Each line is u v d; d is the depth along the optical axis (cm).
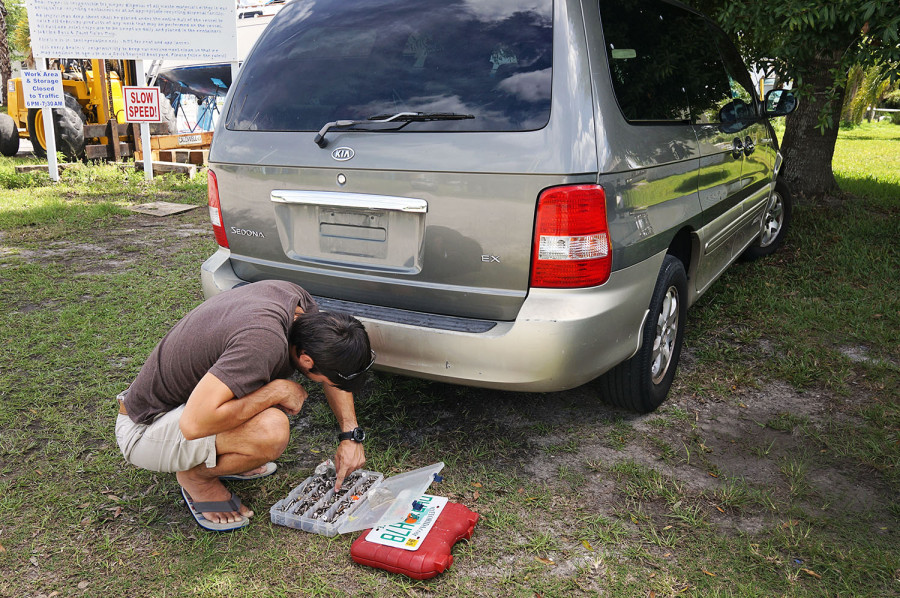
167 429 227
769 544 238
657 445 303
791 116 792
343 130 270
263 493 267
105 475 276
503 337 248
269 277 307
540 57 249
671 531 247
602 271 250
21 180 965
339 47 287
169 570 226
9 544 237
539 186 238
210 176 313
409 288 269
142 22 966
